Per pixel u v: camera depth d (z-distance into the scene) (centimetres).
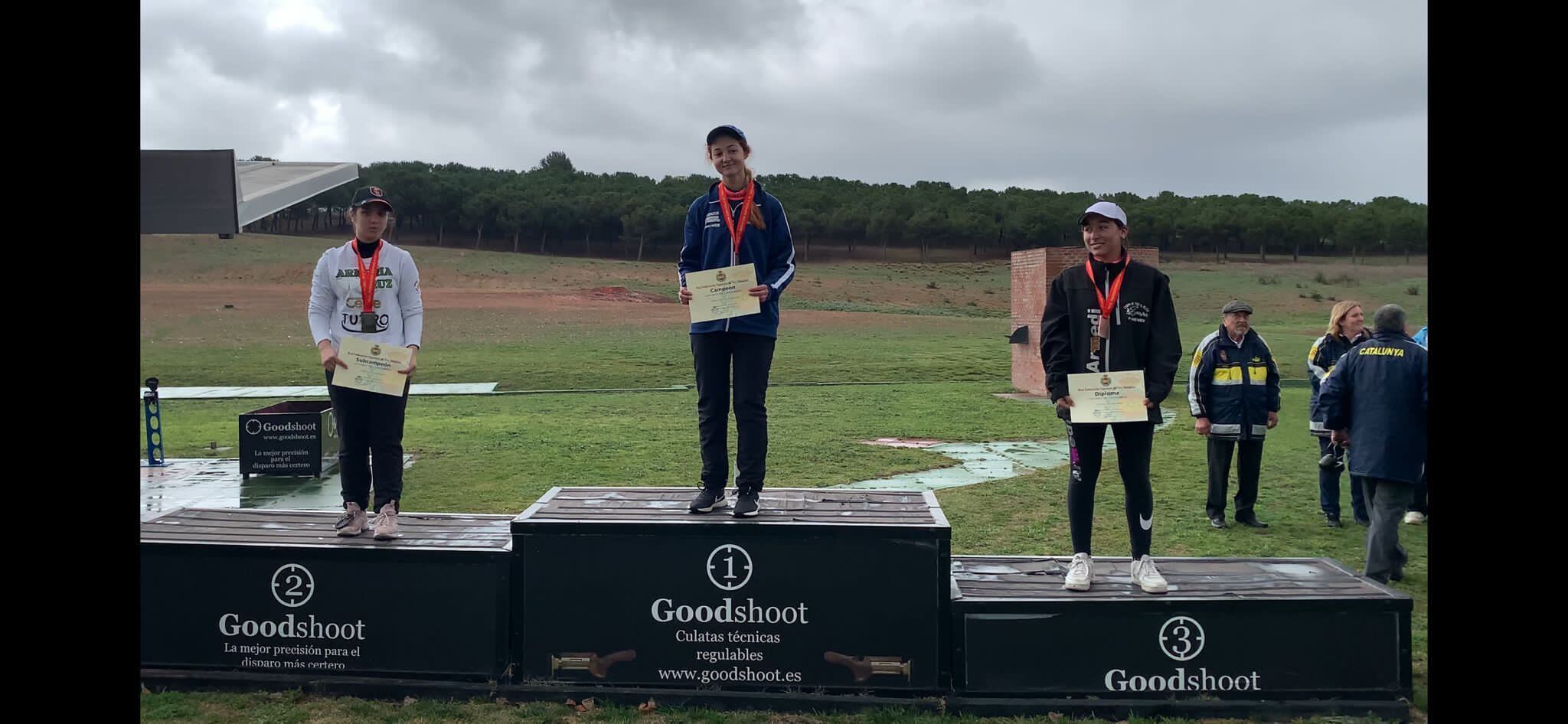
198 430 1456
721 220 438
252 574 425
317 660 426
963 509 816
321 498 909
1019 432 1351
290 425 1016
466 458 1108
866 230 11212
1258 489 862
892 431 1365
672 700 411
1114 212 418
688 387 2286
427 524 479
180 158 635
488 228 10962
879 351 3095
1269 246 10431
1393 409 547
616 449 1185
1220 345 745
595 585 414
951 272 9444
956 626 407
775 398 1875
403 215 10781
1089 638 404
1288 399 1823
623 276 7562
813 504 458
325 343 455
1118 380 412
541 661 416
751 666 411
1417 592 566
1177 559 476
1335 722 393
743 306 420
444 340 3597
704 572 409
